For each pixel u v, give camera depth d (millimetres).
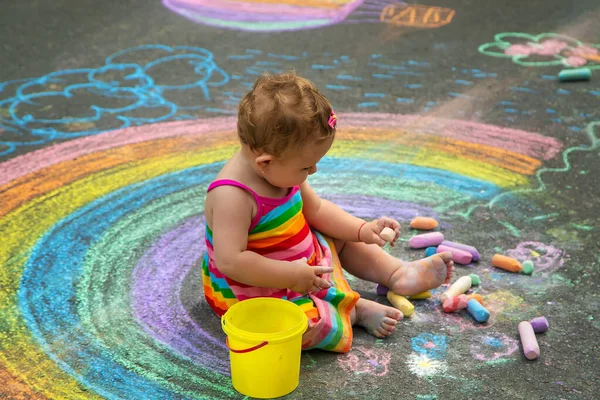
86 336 2967
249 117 2615
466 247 3518
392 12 6984
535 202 4051
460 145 4707
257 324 2732
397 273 3152
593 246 3635
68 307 3152
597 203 4035
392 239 2941
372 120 5039
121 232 3748
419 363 2824
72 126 4922
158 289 3299
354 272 3252
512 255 3566
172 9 7012
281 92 2609
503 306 3182
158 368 2787
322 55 6074
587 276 3396
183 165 4457
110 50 6125
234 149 4664
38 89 5441
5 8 6922
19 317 3076
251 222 2809
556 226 3820
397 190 4184
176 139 4777
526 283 3348
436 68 5855
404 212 3953
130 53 6078
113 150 4621
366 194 4141
